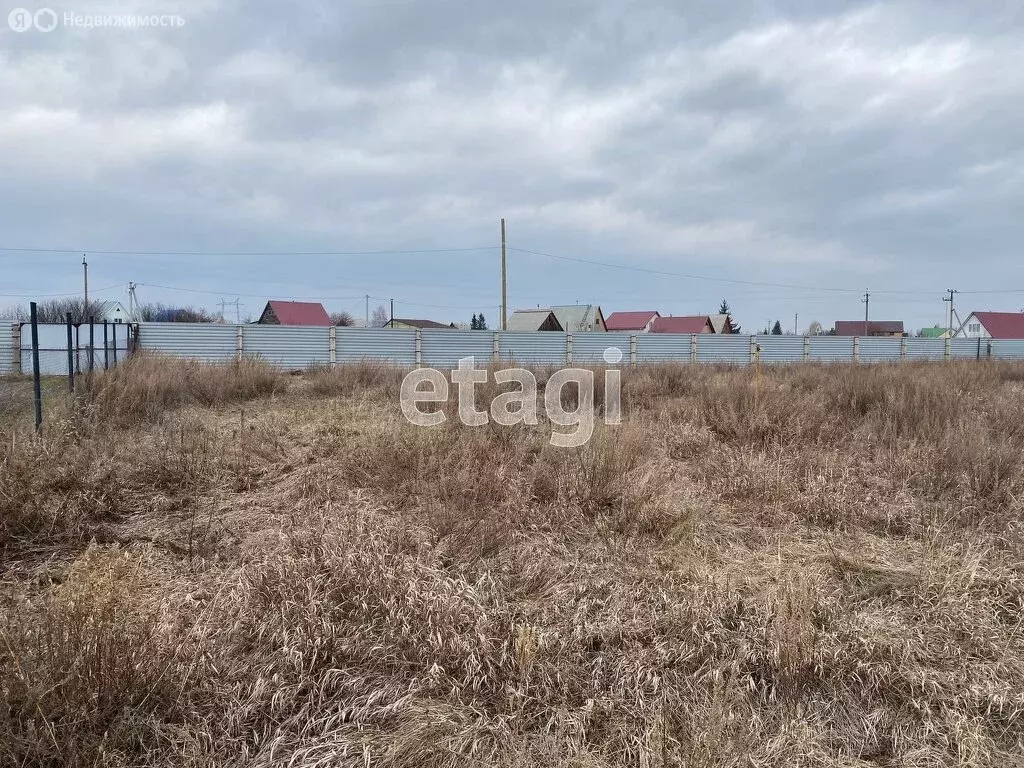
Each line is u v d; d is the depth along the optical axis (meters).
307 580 2.81
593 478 4.46
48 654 2.08
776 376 12.88
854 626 2.72
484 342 22.45
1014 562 3.34
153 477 4.73
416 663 2.40
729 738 2.02
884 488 4.60
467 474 4.49
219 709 2.15
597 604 2.95
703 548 3.65
